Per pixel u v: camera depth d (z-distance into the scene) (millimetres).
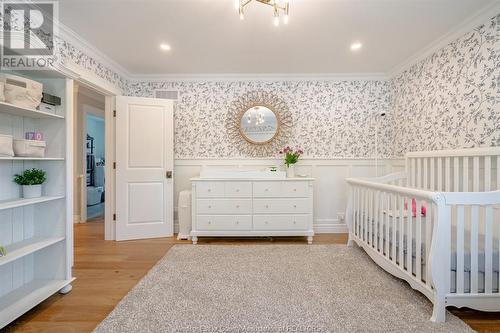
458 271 1573
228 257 2652
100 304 1798
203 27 2393
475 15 2182
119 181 3266
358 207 2789
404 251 2016
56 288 1832
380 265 2275
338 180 3711
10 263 1788
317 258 2617
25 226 1910
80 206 4301
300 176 3570
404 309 1690
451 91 2557
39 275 1973
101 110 4844
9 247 1718
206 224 3166
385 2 2016
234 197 3170
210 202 3170
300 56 3049
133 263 2533
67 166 1963
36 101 1734
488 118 2168
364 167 3701
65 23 2312
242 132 3672
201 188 3168
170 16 2211
